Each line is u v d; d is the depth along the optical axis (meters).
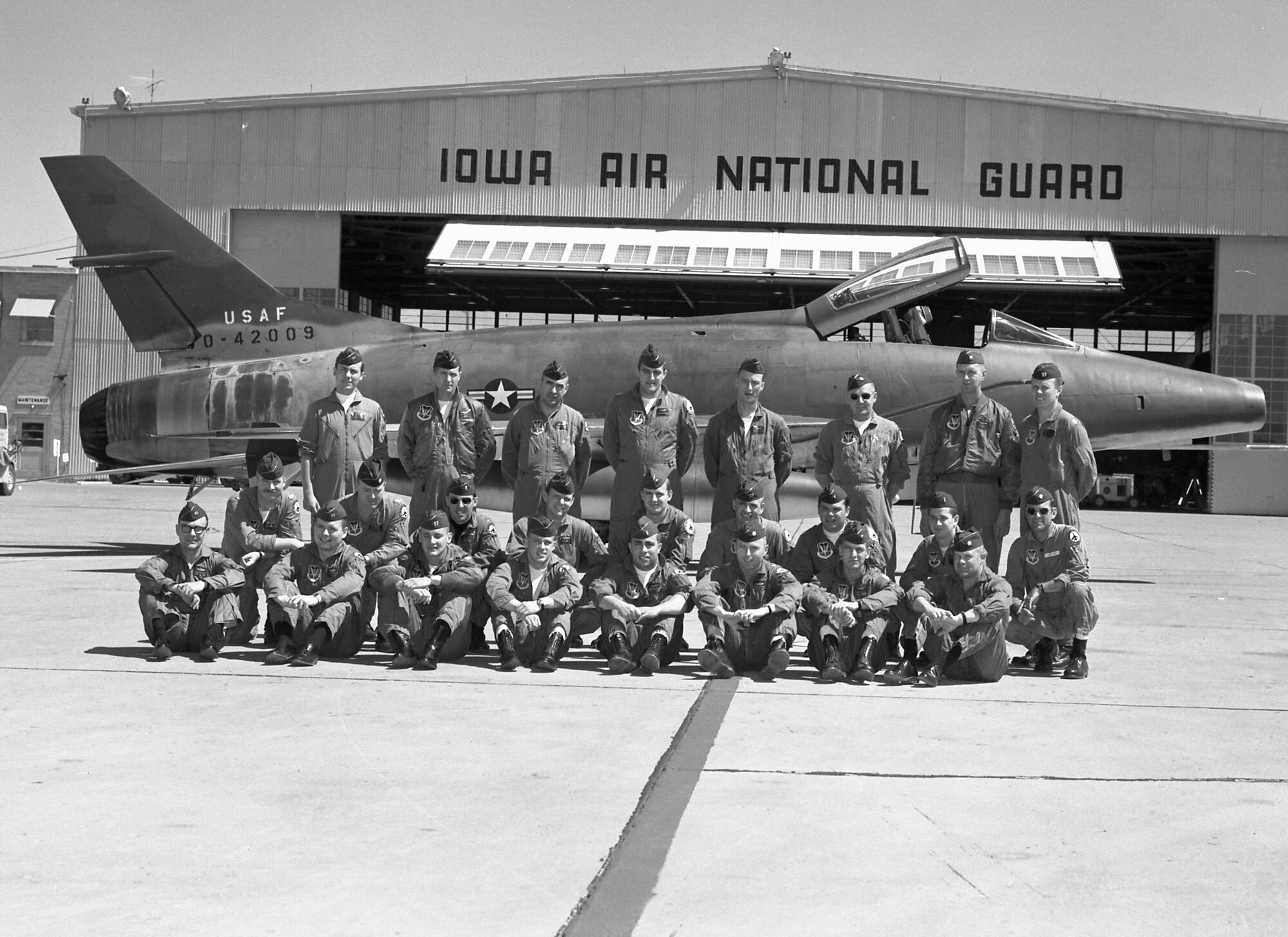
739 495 7.76
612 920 3.59
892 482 9.92
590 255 35.25
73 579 12.77
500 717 6.31
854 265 34.81
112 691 6.82
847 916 3.66
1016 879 3.98
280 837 4.30
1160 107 35.34
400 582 7.91
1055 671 8.02
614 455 9.84
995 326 14.77
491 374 15.55
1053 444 9.72
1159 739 5.98
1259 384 36.31
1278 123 35.22
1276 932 3.58
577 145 35.84
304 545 8.31
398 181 35.94
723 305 47.94
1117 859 4.18
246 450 16.44
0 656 7.88
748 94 35.75
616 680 7.50
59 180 16.36
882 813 4.67
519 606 7.77
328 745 5.64
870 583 7.82
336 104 35.88
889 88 35.56
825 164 35.75
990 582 7.59
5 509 27.23
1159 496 44.44
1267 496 38.81
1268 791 5.04
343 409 10.68
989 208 35.69
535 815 4.59
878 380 14.55
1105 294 43.34
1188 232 35.59
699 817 4.58
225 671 7.55
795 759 5.50
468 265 34.78
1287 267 35.91
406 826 4.45
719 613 7.62
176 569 8.03
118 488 42.41
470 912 3.65
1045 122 35.56
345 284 47.91
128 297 16.70
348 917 3.60
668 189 35.88
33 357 44.66
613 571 8.07
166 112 35.97
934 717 6.47
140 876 3.91
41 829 4.36
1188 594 12.99
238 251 36.28
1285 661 8.49
